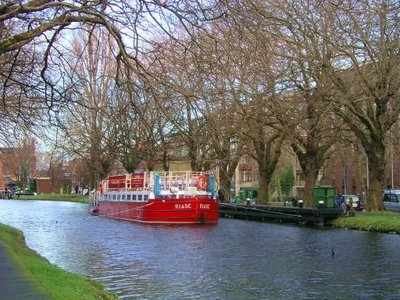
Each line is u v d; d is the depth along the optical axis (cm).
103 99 1681
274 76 3009
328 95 3791
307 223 4419
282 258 2595
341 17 3544
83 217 6000
